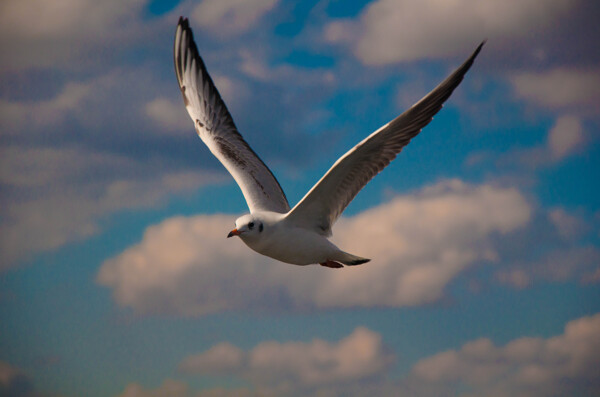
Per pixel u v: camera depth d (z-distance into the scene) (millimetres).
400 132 10484
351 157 10305
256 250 11078
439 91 10328
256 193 12211
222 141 13359
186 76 14125
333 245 11211
